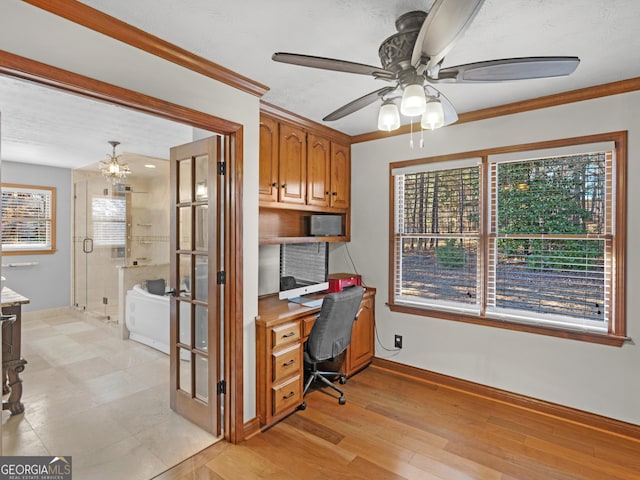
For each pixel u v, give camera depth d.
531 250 2.68
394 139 3.33
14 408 2.54
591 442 2.24
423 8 1.50
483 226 2.86
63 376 3.24
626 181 2.29
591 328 2.42
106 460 2.05
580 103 2.43
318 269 3.24
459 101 2.62
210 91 2.05
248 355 2.32
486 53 1.91
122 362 3.59
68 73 1.48
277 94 2.47
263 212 3.11
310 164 3.13
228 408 2.25
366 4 1.48
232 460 2.06
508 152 2.72
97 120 3.01
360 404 2.73
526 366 2.67
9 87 2.33
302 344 2.64
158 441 2.24
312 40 1.78
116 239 5.24
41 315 5.10
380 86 2.33
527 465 2.02
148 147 3.98
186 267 2.51
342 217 3.62
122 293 4.38
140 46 1.71
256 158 2.35
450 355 3.03
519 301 2.73
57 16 1.45
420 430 2.37
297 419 2.51
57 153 4.29
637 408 2.28
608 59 1.97
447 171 3.07
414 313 3.22
